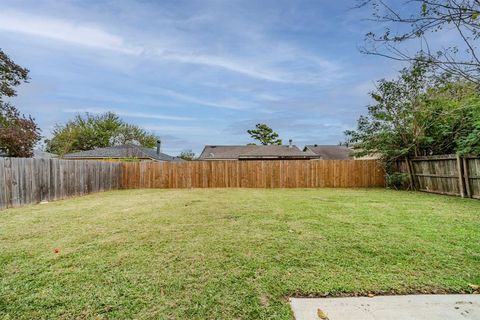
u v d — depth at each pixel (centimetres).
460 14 184
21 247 339
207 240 363
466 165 783
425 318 185
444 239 363
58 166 845
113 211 597
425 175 964
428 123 928
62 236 388
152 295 219
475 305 201
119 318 189
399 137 1050
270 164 1241
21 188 702
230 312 195
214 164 1256
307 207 633
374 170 1217
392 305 202
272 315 191
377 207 630
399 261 286
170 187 1256
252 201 742
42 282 242
